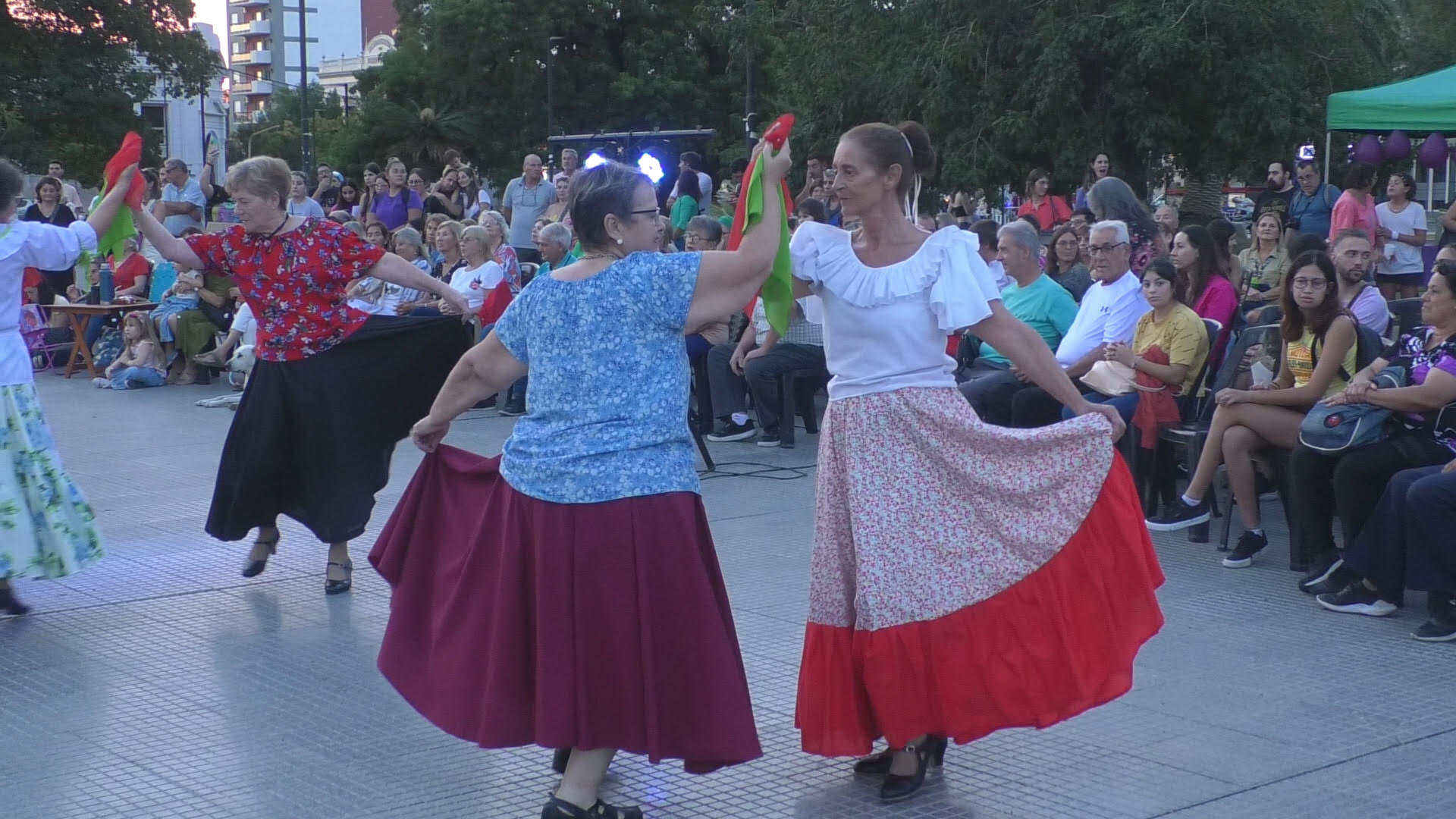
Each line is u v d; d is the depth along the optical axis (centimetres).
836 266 370
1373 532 528
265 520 575
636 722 333
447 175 1767
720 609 345
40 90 3766
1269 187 1338
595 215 341
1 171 516
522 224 1431
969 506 367
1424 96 1246
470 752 411
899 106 2214
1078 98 2041
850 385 372
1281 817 359
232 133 6438
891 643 363
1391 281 1238
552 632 332
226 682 477
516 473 340
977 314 362
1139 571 371
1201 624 529
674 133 2234
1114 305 709
